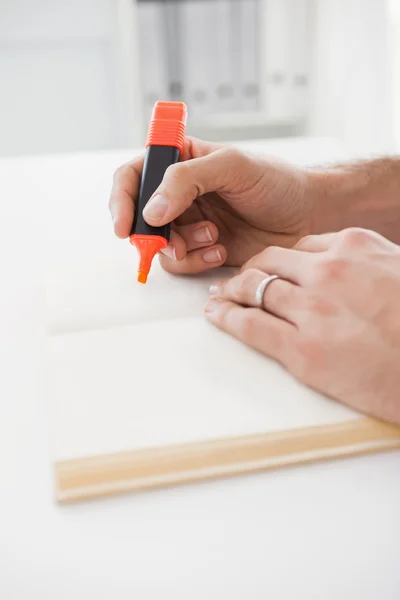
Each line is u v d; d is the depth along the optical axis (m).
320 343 0.38
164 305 0.48
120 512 0.31
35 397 0.39
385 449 0.35
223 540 0.30
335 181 0.61
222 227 0.59
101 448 0.34
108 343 0.43
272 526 0.30
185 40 1.66
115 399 0.38
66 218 0.68
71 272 0.54
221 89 1.74
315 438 0.35
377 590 0.27
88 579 0.28
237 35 1.67
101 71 1.60
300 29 1.67
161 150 0.51
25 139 1.66
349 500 0.32
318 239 0.46
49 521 0.31
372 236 0.43
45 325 0.47
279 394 0.38
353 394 0.37
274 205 0.55
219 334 0.44
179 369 0.40
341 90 1.67
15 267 0.56
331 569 0.28
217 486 0.33
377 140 1.64
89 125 1.67
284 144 0.90
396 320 0.37
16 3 1.48
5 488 0.33
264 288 0.43
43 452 0.35
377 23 1.53
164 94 1.73
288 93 1.75
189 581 0.28
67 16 1.51
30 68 1.57
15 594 0.27
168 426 0.35
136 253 0.58
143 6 1.61
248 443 0.34
